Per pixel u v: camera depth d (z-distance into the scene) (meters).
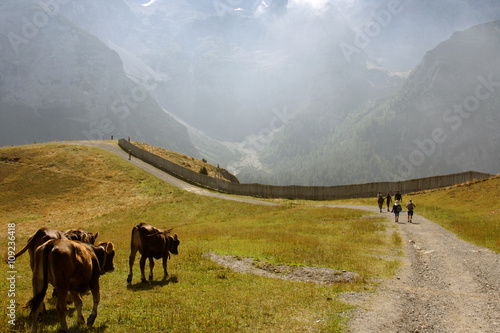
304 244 19.06
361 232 23.56
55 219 44.06
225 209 46.69
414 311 9.38
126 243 21.97
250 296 10.33
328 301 9.95
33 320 6.53
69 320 8.05
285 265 14.44
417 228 25.05
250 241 21.12
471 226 23.23
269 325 8.16
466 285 11.84
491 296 10.63
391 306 9.66
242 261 15.35
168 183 60.38
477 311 9.35
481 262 14.84
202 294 10.47
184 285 11.51
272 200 53.81
